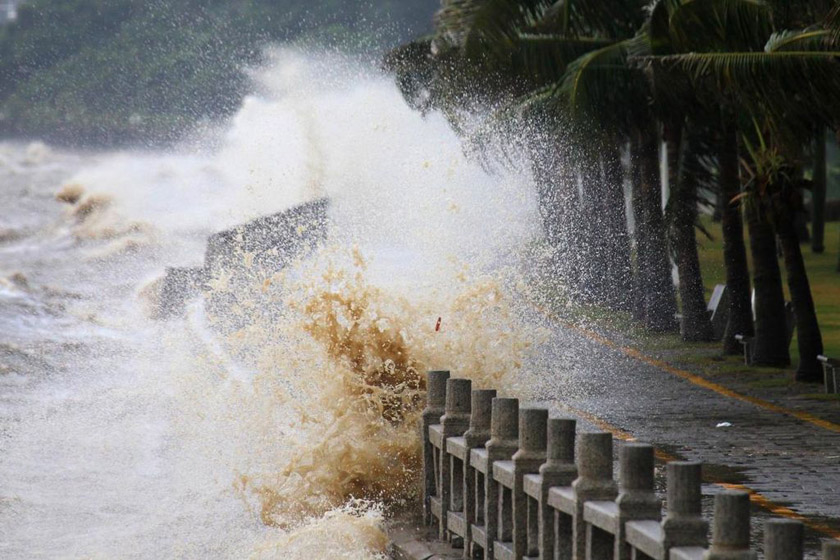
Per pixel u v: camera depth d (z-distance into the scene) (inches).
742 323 2561.5
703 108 2395.4
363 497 1067.3
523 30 2546.8
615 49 2322.8
